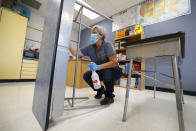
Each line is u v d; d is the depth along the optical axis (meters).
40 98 0.65
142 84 2.50
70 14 0.65
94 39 1.14
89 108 0.95
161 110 0.99
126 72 2.64
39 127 0.57
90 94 1.56
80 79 2.16
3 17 2.53
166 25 2.53
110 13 3.72
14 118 0.66
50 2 0.78
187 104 1.28
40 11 3.66
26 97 1.18
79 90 1.89
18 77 2.74
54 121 0.66
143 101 1.31
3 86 1.86
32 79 3.04
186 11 2.29
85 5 0.99
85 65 2.27
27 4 3.31
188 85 2.09
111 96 1.15
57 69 0.59
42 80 0.67
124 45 0.77
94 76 1.04
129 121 0.72
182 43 0.65
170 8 2.51
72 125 0.62
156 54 0.61
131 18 3.26
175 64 0.56
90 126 0.62
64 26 0.62
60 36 0.60
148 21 2.85
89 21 4.34
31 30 3.61
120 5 3.30
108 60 1.23
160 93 2.02
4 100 1.02
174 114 0.89
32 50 3.29
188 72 2.12
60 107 0.62
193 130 0.64
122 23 3.48
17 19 2.77
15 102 0.97
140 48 0.69
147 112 0.92
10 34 2.63
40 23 3.88
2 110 0.77
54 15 0.66
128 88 0.75
